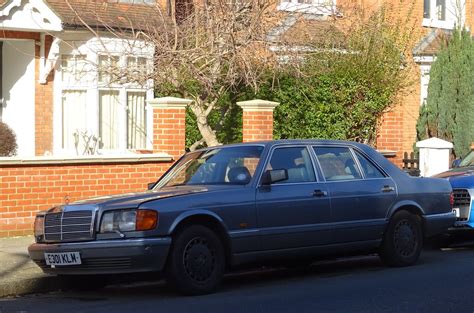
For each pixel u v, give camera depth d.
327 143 11.42
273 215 10.45
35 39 18.28
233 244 10.12
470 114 20.62
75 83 18.67
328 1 19.73
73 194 14.31
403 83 20.30
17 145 18.61
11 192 13.71
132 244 9.49
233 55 15.96
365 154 11.71
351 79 18.41
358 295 9.79
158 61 16.42
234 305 9.25
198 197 9.95
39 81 18.44
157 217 9.59
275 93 17.58
